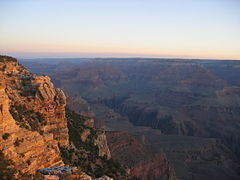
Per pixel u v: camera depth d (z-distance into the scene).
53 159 30.08
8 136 26.50
